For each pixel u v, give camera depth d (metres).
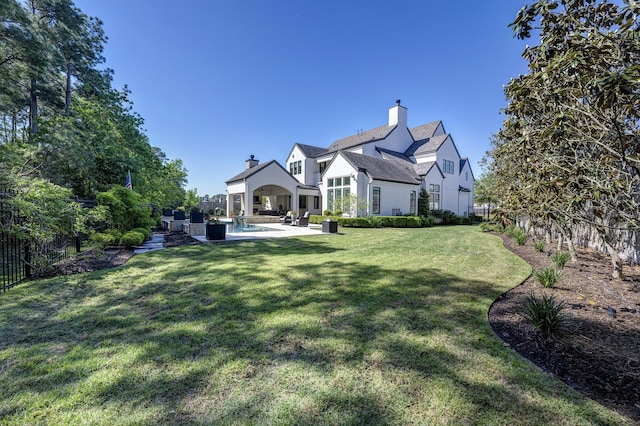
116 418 2.04
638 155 3.58
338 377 2.51
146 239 11.78
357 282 5.46
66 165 13.31
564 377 2.53
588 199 4.41
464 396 2.28
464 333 3.37
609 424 1.98
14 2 10.98
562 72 3.44
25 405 2.18
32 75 13.04
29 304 4.33
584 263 7.36
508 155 8.41
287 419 2.03
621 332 3.39
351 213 20.48
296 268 6.61
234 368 2.64
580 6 3.47
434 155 28.12
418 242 11.41
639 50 2.73
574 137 4.24
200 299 4.54
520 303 4.41
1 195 5.50
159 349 2.99
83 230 7.26
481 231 17.11
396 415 2.07
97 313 3.99
